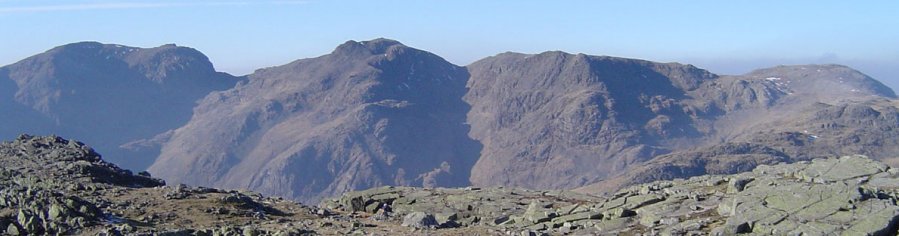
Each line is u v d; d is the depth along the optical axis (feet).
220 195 160.76
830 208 115.24
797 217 114.21
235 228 123.65
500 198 206.28
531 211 164.04
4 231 110.01
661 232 124.67
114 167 197.47
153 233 112.37
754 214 117.80
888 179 135.03
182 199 152.05
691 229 123.03
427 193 215.51
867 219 110.11
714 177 166.20
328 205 216.33
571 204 182.19
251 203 157.79
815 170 145.07
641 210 141.28
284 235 118.83
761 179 144.77
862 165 144.97
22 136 215.31
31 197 121.90
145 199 149.07
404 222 145.07
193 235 114.62
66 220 116.78
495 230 135.85
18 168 175.83
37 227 112.68
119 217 129.90
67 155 193.36
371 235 126.62
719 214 129.80
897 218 110.01
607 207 150.10
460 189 227.81
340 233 127.75
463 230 135.85
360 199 209.97
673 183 168.96
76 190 152.66
